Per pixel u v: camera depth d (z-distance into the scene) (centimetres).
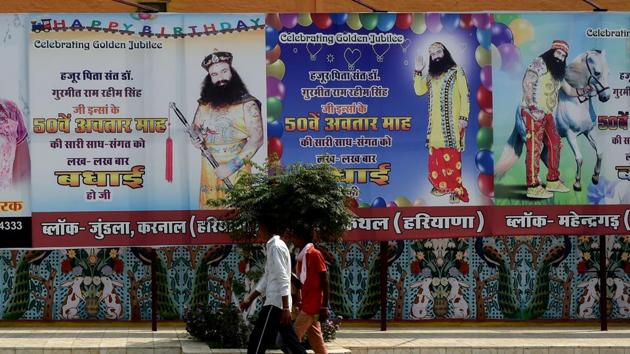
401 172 1191
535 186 1205
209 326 1087
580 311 1320
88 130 1154
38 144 1148
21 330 1198
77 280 1253
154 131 1159
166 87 1162
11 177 1145
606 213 1213
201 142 1163
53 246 1148
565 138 1209
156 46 1161
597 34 1212
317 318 973
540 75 1205
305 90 1180
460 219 1195
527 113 1204
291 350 938
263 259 1250
